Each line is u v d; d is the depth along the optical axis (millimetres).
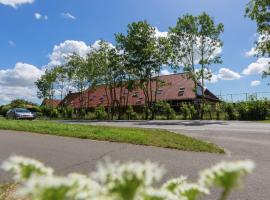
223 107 37969
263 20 34406
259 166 8938
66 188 809
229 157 10289
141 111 48969
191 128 20766
